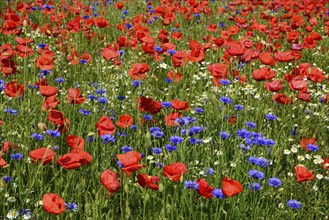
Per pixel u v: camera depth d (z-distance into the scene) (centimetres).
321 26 1008
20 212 317
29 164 353
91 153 384
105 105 463
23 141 382
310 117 495
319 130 480
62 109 473
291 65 700
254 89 547
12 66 493
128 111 480
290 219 334
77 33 770
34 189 340
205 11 998
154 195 332
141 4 1131
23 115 435
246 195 351
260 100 506
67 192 340
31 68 595
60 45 668
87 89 542
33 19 939
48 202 251
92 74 617
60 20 816
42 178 331
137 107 415
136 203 340
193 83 584
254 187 329
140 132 400
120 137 398
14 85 407
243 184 358
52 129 365
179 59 536
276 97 451
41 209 314
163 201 312
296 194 367
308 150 413
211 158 395
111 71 625
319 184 389
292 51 649
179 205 335
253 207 330
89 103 473
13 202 326
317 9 1073
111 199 339
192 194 338
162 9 794
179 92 541
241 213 332
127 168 271
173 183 343
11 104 469
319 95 567
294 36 674
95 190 329
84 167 350
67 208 303
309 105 515
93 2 1132
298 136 455
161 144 428
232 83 570
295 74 558
